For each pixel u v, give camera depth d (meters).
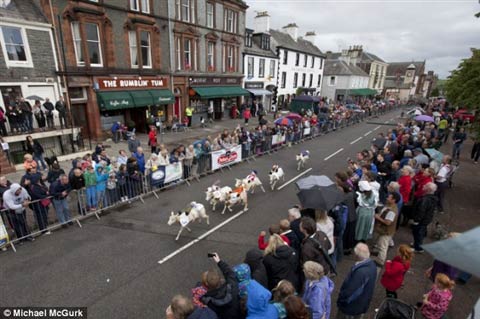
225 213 9.27
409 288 5.82
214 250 7.14
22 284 5.77
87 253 6.87
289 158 16.16
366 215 6.54
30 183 7.43
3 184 7.29
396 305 4.33
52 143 14.83
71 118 15.61
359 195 6.71
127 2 18.06
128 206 9.59
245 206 9.40
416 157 9.96
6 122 13.46
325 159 16.05
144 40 19.84
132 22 18.69
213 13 24.98
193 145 12.71
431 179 8.16
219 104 28.45
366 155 10.31
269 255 4.57
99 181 8.84
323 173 13.55
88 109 17.30
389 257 6.79
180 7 21.86
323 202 5.86
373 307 5.32
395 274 4.86
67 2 15.17
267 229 8.27
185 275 6.17
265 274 4.45
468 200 10.26
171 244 7.36
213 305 3.65
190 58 23.77
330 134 24.00
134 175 9.80
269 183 12.15
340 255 6.34
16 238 7.23
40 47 14.48
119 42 18.14
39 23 14.23
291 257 4.55
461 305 5.40
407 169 7.95
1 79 13.25
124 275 6.11
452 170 10.37
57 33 15.08
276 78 36.25
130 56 19.08
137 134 20.88
